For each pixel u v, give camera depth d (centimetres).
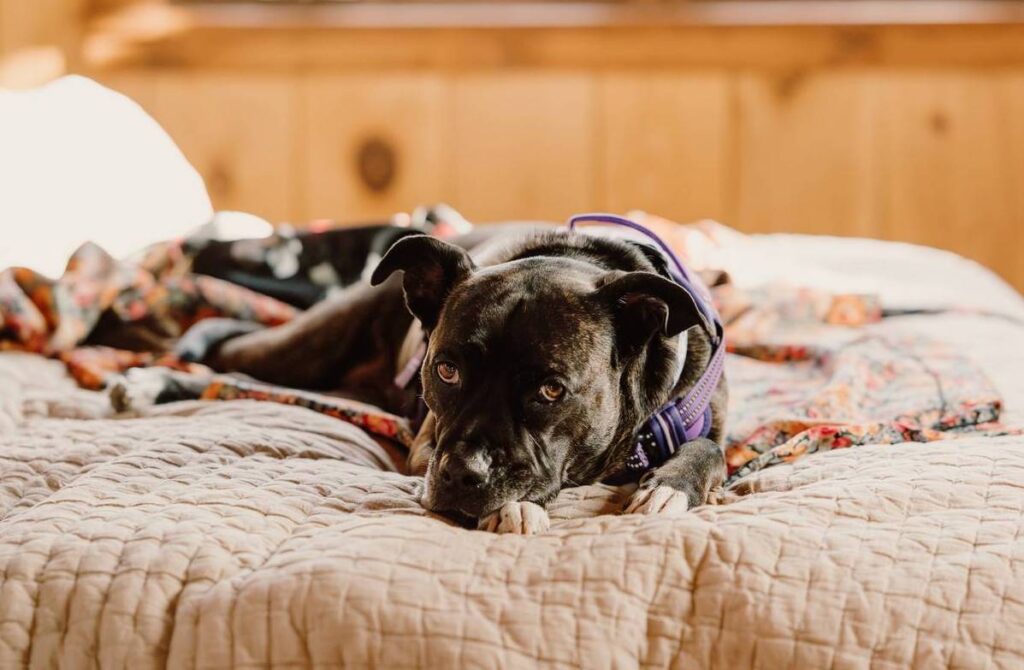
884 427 225
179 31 443
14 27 439
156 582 158
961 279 368
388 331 281
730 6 450
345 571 154
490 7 450
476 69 449
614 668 150
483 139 452
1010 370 275
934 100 450
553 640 150
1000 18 444
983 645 150
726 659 152
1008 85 450
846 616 152
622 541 161
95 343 312
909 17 445
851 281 356
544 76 450
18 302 293
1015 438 201
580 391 185
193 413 244
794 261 373
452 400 188
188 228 368
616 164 453
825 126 452
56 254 332
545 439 185
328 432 225
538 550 161
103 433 220
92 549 163
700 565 158
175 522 170
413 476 207
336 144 451
